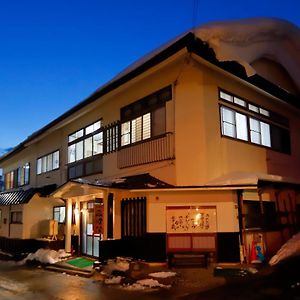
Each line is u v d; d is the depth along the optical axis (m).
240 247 11.95
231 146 13.85
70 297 9.14
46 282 11.36
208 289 9.09
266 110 16.30
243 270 10.59
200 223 12.13
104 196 13.55
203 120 12.97
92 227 15.02
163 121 13.82
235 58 12.58
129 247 13.27
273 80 17.11
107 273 11.68
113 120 16.62
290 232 14.63
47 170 23.45
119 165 15.74
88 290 9.84
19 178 28.52
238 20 14.16
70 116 18.00
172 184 13.04
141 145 14.58
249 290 8.79
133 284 10.08
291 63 17.22
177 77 13.41
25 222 19.95
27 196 20.38
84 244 15.70
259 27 14.66
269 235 13.51
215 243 11.95
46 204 20.81
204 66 13.27
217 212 12.13
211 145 13.05
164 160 13.43
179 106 13.27
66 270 13.16
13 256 18.61
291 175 17.05
